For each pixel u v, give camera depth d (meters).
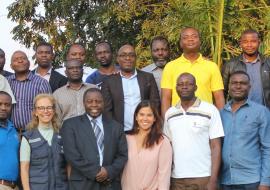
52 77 7.54
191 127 6.10
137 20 13.35
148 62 11.30
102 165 6.05
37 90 7.08
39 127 6.28
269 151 6.09
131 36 13.79
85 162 6.01
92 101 6.18
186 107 6.20
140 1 12.23
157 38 7.59
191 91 6.12
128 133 6.38
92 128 6.17
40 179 6.10
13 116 6.99
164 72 6.77
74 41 14.39
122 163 6.11
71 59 7.23
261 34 9.16
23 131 6.97
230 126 6.16
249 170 6.08
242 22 8.71
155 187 6.12
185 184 6.08
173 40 9.64
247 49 6.83
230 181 6.13
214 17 7.94
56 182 6.14
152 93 6.90
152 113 6.21
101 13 13.57
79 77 6.80
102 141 6.14
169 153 6.15
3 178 6.13
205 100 6.55
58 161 6.18
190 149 6.08
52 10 14.68
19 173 6.25
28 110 7.02
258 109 6.12
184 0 8.44
